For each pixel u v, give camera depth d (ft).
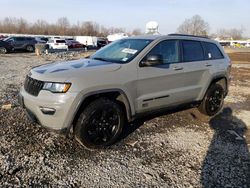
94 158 12.76
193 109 21.22
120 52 15.85
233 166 12.51
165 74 15.81
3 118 17.19
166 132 16.38
